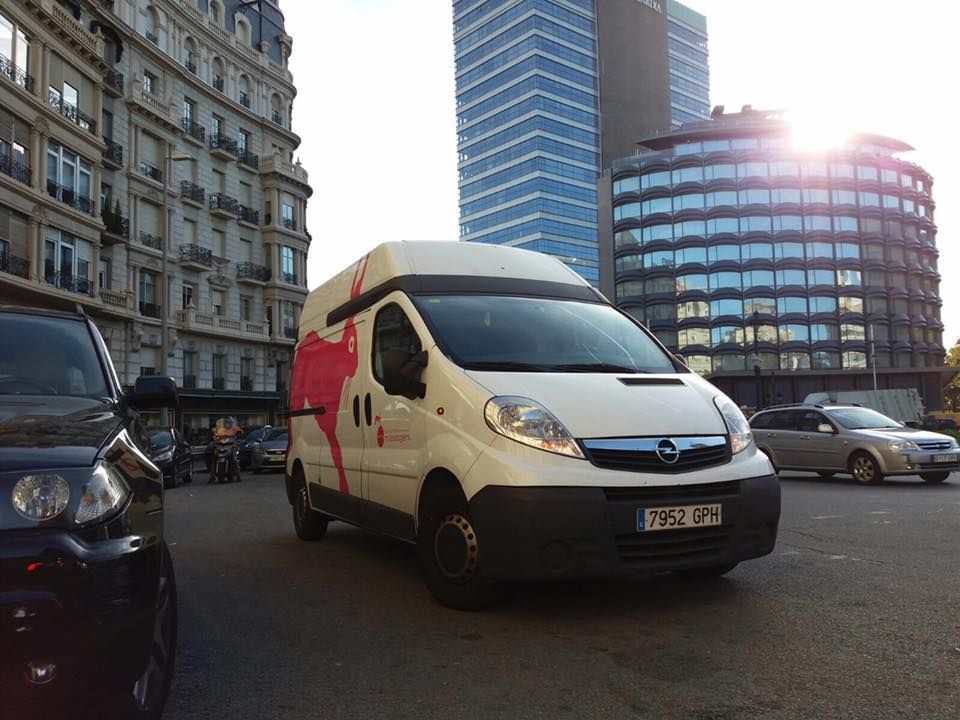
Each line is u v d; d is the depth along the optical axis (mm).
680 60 126812
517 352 4785
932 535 6859
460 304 5184
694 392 4645
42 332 3818
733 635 3848
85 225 28812
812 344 74500
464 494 4203
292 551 6816
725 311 73875
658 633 3902
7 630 2057
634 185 77875
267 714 3002
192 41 40031
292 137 46750
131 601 2311
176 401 3873
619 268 77812
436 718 2930
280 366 44281
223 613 4594
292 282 45312
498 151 109750
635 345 5309
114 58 34000
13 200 24641
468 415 4266
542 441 3967
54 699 2115
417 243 5840
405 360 4789
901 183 80312
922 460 12039
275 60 47219
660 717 2877
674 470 4066
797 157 76375
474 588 4254
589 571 3840
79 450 2451
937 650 3566
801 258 75250
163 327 29922
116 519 2359
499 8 111375
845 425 13117
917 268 80250
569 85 108312
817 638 3777
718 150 76812
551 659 3549
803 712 2887
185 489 15781
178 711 3043
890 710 2891
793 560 5715
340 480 6156
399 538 5074
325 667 3549
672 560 3986
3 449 2326
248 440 24094
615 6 115312
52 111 26578
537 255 6180
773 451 14117
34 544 2135
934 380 80500
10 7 24844
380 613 4477
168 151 37125
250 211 43031
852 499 10078
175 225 37656
